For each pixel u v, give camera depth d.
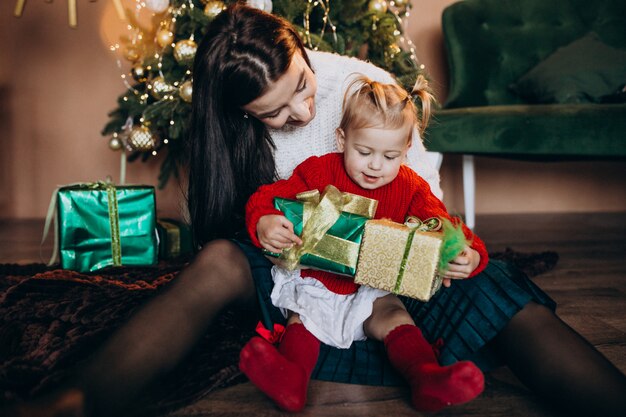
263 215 1.00
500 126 2.22
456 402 0.78
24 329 1.19
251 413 0.88
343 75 1.28
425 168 1.25
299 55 1.09
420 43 3.14
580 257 2.04
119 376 0.79
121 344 0.82
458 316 0.98
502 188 3.21
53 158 3.02
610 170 3.21
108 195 1.78
